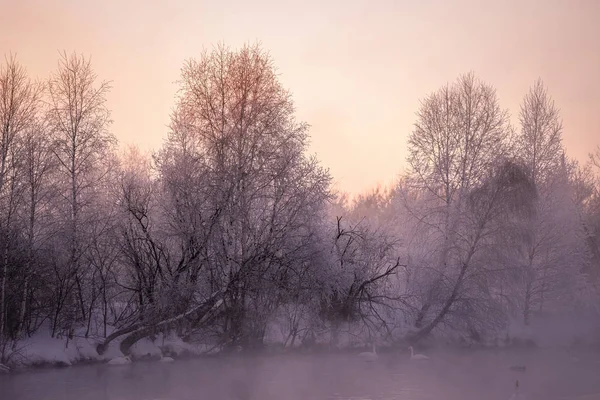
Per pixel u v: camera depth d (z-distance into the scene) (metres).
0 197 32.84
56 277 34.38
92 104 37.22
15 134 34.19
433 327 44.00
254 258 36.97
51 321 35.03
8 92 34.22
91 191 36.78
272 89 39.25
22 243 33.28
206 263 37.03
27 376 29.81
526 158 51.19
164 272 36.81
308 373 32.25
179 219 36.66
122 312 37.38
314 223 39.06
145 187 38.88
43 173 34.62
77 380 28.98
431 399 25.39
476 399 25.50
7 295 32.19
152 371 31.94
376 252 41.81
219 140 37.75
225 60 39.25
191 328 37.62
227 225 37.31
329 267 39.16
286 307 38.66
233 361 35.88
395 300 43.34
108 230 36.28
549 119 51.94
